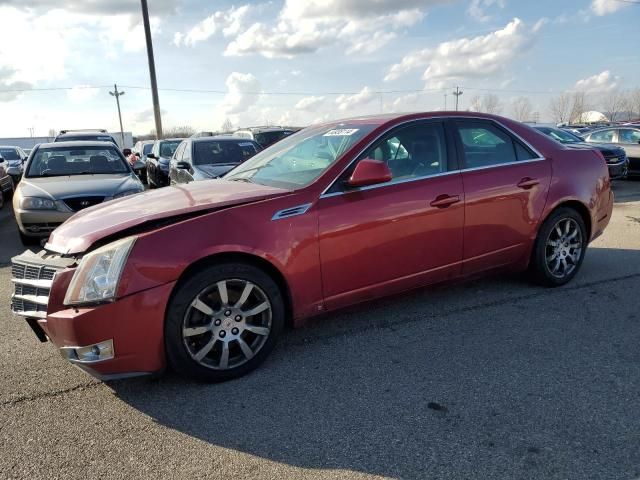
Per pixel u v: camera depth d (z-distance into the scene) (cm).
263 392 304
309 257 332
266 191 342
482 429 261
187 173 948
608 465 231
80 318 275
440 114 406
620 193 1177
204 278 300
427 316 411
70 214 689
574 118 7644
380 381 313
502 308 425
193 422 276
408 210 366
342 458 243
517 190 421
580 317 403
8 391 312
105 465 242
